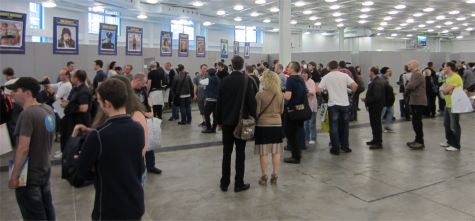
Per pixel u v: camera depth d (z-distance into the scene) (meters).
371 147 6.80
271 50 27.67
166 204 4.16
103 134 1.94
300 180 4.99
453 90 6.47
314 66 8.46
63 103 5.45
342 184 4.81
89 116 5.29
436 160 6.00
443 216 3.77
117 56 12.79
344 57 19.06
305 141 7.02
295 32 28.12
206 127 8.58
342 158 6.16
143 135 2.13
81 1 15.05
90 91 5.43
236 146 4.55
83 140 2.21
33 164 2.73
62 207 4.06
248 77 4.43
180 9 17.42
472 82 9.45
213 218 3.77
